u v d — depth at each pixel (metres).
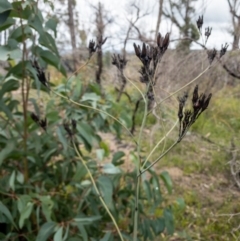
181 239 3.17
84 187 2.42
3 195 2.36
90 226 2.40
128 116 2.98
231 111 5.85
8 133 2.48
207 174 4.57
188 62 5.24
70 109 2.62
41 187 2.55
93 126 2.80
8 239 2.24
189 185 4.29
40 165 2.57
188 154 5.03
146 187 2.46
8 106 2.44
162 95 4.73
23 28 2.16
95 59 5.80
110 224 2.79
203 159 4.91
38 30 2.10
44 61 2.26
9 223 2.21
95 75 5.99
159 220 2.44
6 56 2.11
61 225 2.10
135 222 1.70
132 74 5.41
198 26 2.04
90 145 2.63
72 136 2.04
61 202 2.48
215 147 4.85
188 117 1.44
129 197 2.59
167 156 4.96
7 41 2.16
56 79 5.84
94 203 2.35
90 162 2.57
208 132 5.60
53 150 2.55
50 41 2.23
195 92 1.41
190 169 4.67
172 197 3.89
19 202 2.13
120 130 2.97
